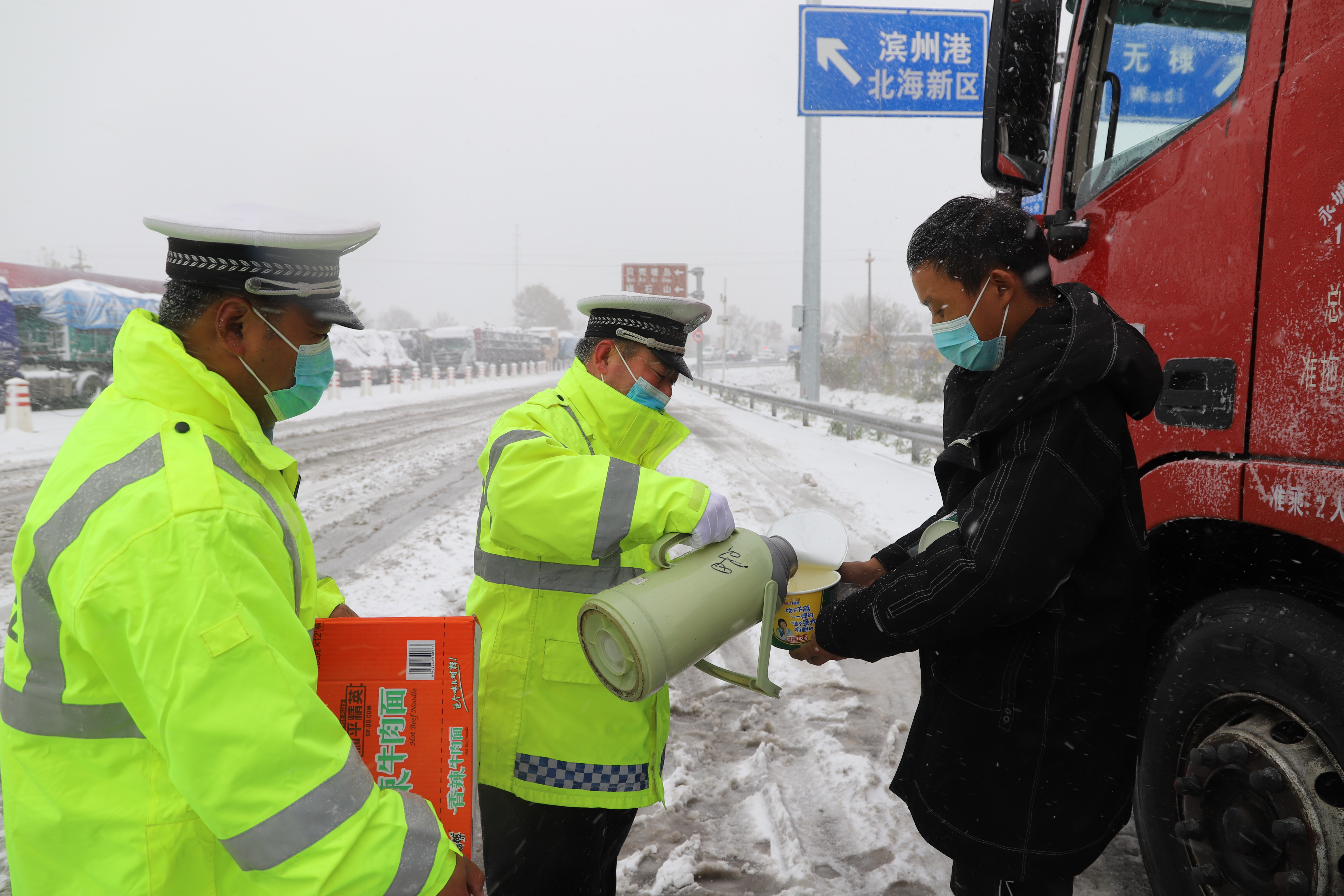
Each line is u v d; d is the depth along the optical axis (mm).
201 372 1018
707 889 2232
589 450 1550
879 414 17312
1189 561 2021
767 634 1507
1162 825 1814
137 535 892
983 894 1571
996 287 1501
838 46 10953
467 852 1176
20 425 12734
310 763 911
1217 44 1841
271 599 951
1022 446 1373
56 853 988
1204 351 1772
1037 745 1449
